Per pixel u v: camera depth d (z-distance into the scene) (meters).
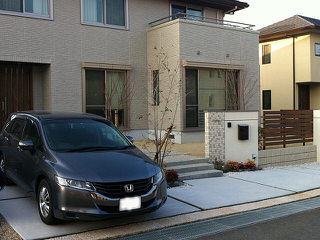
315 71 20.52
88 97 13.20
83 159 5.29
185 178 8.68
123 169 5.18
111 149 5.96
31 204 6.13
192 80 13.75
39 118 6.25
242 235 5.12
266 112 11.29
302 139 12.48
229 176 9.30
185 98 13.28
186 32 13.21
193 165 9.31
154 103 12.88
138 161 5.57
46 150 5.56
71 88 12.73
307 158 12.47
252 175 9.53
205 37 13.75
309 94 22.03
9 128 7.26
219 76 14.52
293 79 20.98
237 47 14.75
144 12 14.45
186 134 13.31
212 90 14.32
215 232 5.23
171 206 6.46
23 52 11.76
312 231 5.32
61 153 5.44
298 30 20.02
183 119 13.19
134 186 5.07
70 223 5.34
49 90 12.41
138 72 14.27
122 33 13.87
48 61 12.25
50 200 5.03
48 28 12.25
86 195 4.80
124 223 5.47
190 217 5.88
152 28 14.16
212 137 9.91
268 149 11.40
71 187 4.82
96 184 4.85
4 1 11.52
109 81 13.66
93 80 13.31
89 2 13.23
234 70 14.66
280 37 21.38
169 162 9.12
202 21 14.66
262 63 22.83
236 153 10.27
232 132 10.19
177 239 4.93
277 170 10.54
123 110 13.95
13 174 6.58
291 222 5.77
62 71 12.54
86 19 13.16
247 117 10.46
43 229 5.04
